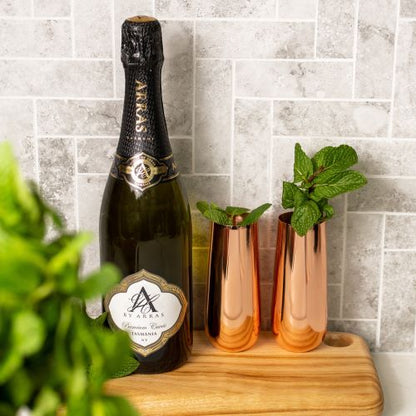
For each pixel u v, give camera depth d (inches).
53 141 43.6
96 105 43.1
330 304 46.6
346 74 42.6
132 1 41.4
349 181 40.9
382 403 41.2
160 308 41.6
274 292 44.3
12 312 18.1
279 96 42.9
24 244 18.4
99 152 43.9
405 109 43.2
